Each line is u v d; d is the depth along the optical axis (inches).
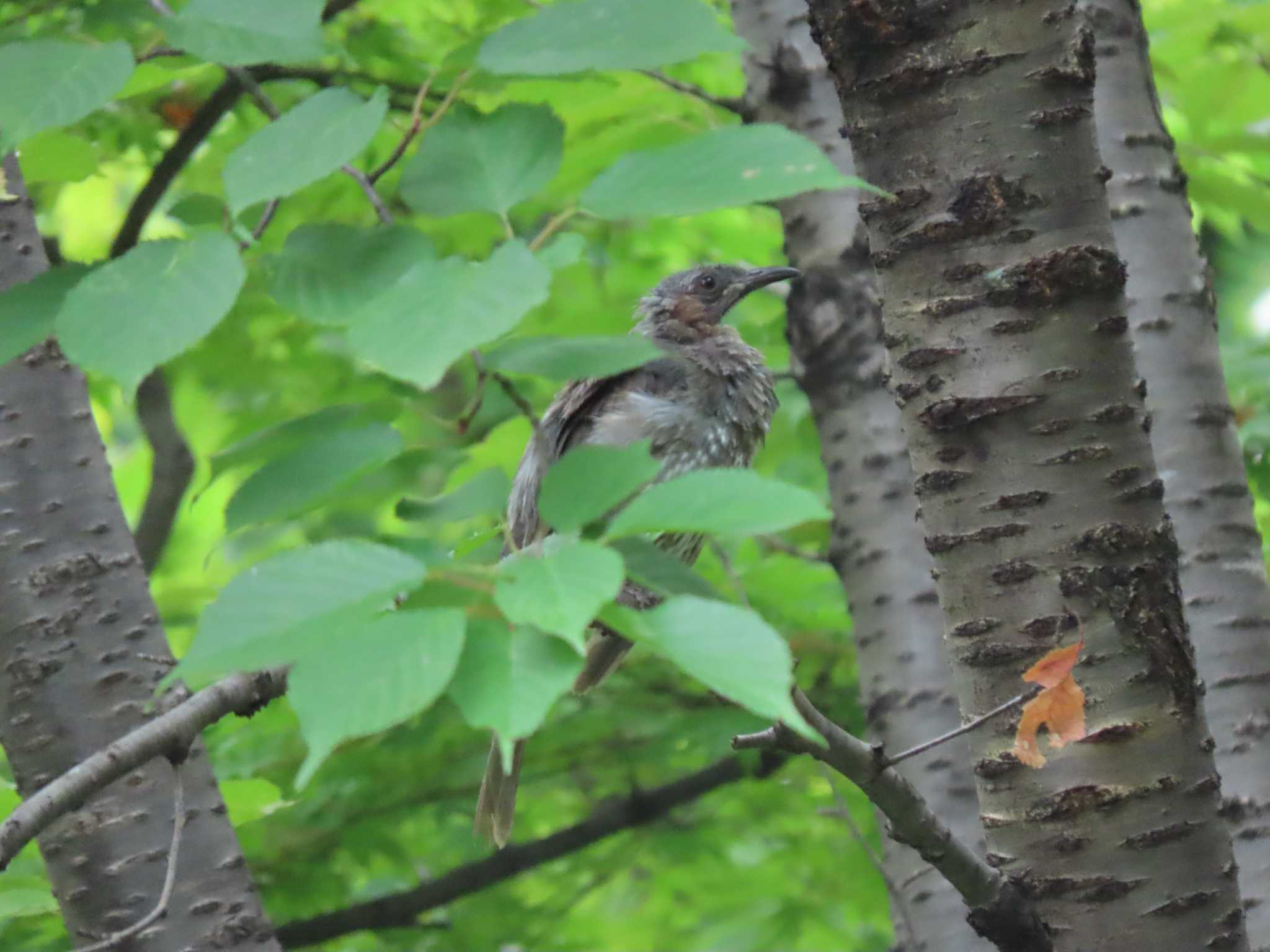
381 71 481.4
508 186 162.2
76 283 156.6
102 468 348.5
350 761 495.8
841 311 425.7
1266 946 341.4
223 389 615.5
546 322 518.0
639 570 153.3
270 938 336.8
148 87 208.7
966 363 244.5
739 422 418.3
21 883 365.7
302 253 156.6
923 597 412.2
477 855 581.6
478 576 138.2
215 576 563.5
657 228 615.5
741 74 536.7
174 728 220.7
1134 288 370.0
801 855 583.5
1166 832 238.1
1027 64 241.1
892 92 246.2
